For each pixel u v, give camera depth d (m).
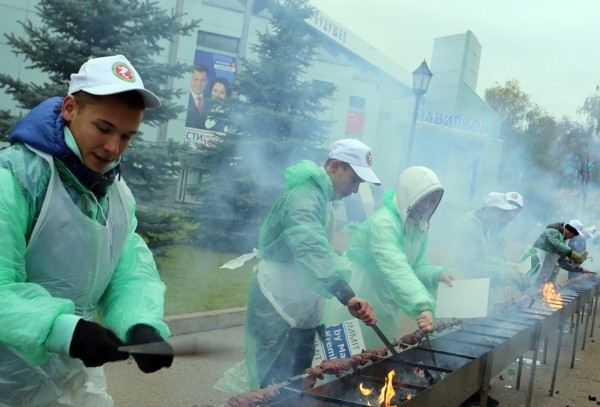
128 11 8.04
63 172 1.78
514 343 4.24
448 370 3.05
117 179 2.00
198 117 16.78
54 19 7.99
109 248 1.93
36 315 1.61
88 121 1.75
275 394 2.32
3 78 8.16
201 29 16.88
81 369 1.96
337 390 2.69
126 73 1.77
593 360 8.18
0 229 1.65
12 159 1.73
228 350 1.72
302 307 3.34
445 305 3.90
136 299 1.96
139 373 4.98
